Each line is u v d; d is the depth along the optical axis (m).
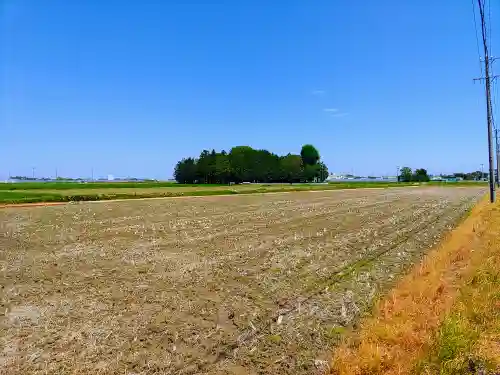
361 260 15.12
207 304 10.02
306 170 175.38
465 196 58.72
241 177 157.62
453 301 8.95
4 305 9.73
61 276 12.44
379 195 61.22
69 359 7.09
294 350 7.61
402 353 7.00
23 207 36.00
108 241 18.67
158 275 12.64
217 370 6.86
